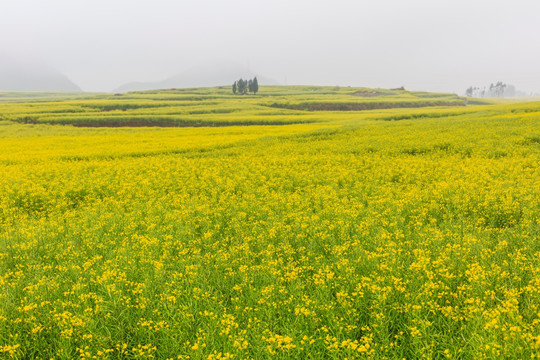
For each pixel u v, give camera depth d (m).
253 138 42.06
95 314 5.55
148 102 125.88
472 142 27.41
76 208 15.16
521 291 5.34
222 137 46.06
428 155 24.58
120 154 32.47
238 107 108.31
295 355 4.47
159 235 9.79
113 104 116.19
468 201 11.38
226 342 4.71
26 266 7.99
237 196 15.34
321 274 6.48
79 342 5.06
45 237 9.88
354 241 8.48
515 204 10.64
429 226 9.39
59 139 46.59
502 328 4.23
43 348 5.07
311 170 21.08
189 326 5.16
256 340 4.70
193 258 7.86
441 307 5.31
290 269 7.09
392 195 13.54
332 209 11.60
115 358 4.96
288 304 5.68
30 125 68.12
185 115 87.75
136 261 7.99
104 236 10.05
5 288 6.61
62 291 6.52
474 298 5.25
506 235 8.40
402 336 4.71
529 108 50.59
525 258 6.50
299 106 132.25
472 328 4.59
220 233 10.48
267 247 8.48
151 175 21.25
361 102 142.50
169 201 14.98
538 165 17.72
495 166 17.98
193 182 18.62
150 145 38.78
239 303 5.85
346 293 5.46
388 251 7.38
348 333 4.94
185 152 34.25
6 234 10.32
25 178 20.73
